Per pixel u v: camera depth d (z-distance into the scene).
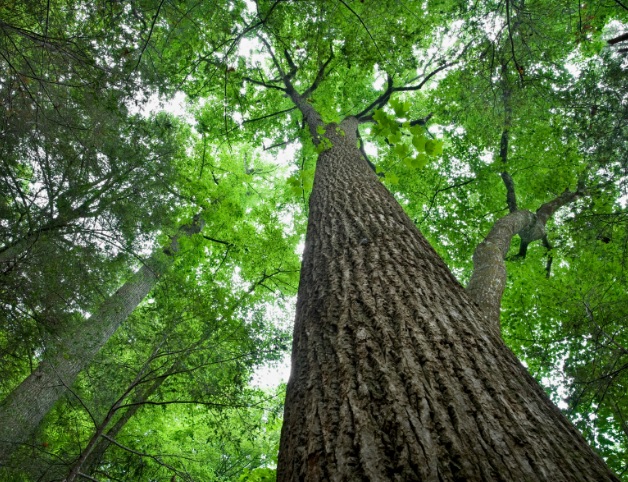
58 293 4.14
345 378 1.40
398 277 2.02
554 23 5.98
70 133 4.16
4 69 3.56
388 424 1.15
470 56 6.30
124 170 4.81
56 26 3.69
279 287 9.83
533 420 1.21
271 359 6.07
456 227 9.09
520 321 7.48
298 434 1.29
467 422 1.14
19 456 4.23
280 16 5.25
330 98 10.47
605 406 5.48
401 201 10.31
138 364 5.83
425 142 2.13
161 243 6.34
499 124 7.26
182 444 9.88
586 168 7.70
